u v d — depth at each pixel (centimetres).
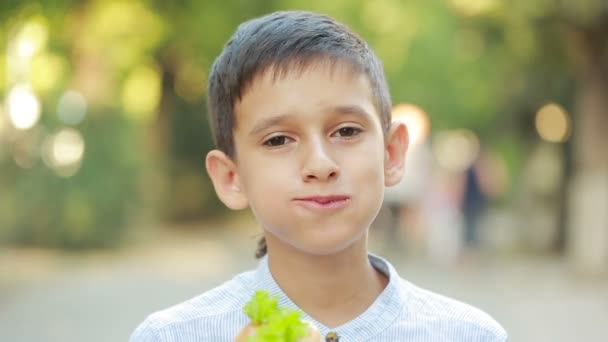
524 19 1535
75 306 1343
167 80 2592
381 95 280
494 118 2219
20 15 1461
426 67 2142
